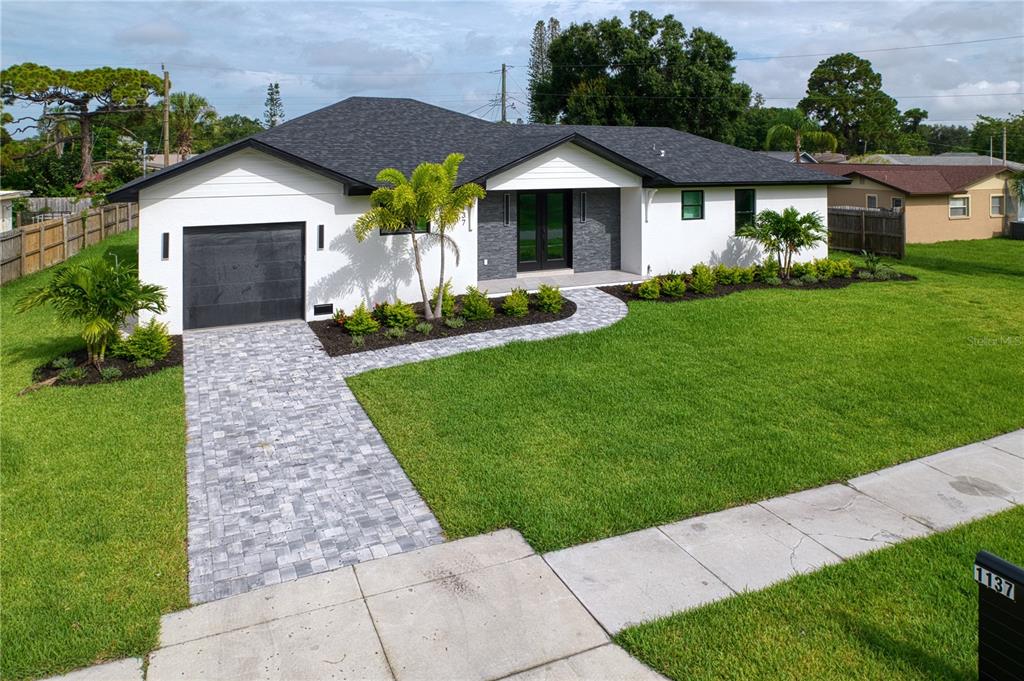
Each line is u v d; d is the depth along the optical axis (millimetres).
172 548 6973
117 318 12523
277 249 15688
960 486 8039
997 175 34031
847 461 8656
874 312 16375
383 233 16422
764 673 5062
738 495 7840
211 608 6043
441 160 18484
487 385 11492
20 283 21250
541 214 20734
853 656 5211
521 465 8641
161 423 10133
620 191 21359
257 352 13617
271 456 9148
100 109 50344
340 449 9336
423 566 6641
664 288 18000
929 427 9688
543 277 20297
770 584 6184
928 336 14273
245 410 10703
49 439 9539
